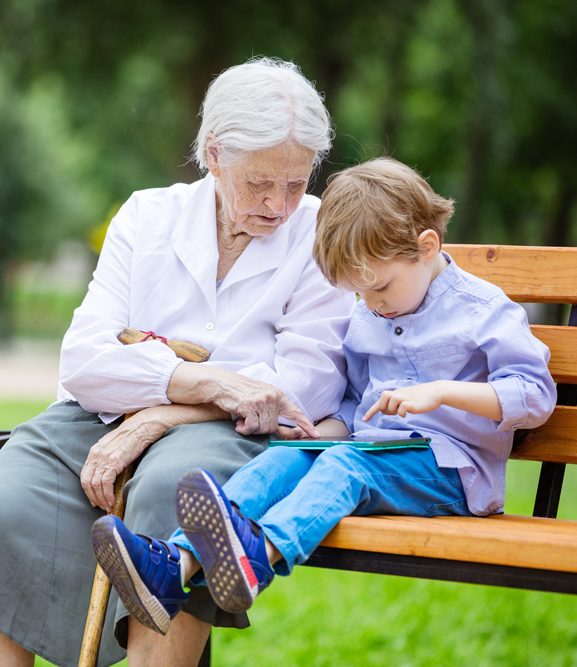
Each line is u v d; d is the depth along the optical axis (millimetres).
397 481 4402
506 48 26984
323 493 4070
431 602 7969
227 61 26953
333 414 5137
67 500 4742
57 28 27219
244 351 5074
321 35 27172
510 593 8203
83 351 4965
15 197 43969
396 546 3932
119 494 4621
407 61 29953
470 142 28016
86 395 4914
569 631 7375
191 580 4062
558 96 29484
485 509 4656
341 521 4020
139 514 4266
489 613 7727
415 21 27266
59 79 30125
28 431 5008
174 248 5203
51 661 4555
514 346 4516
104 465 4645
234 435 4656
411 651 7043
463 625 7504
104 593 4410
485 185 28344
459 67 29625
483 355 4707
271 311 5141
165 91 33594
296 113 4762
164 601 3869
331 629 7453
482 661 6824
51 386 23016
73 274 75000
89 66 28812
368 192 4547
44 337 45531
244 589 3709
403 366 4863
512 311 4660
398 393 4305
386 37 27781
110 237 5359
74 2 27000
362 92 32938
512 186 32625
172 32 26891
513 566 3814
